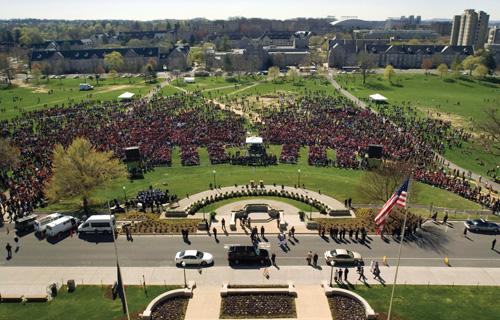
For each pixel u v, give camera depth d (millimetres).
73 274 49188
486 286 46656
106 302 43594
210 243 56156
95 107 140750
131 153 85750
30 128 111375
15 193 71875
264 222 62875
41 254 53812
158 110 133500
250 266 50531
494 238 57938
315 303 42500
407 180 38500
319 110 133375
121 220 63312
